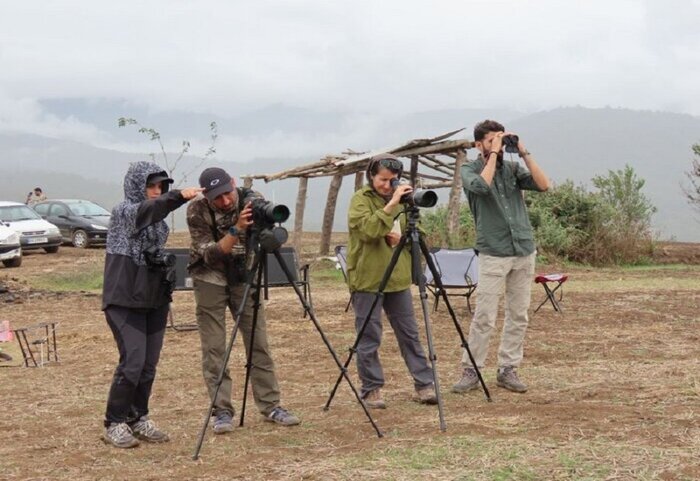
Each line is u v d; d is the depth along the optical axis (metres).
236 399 8.24
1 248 25.59
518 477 5.25
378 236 7.23
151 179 6.55
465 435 6.36
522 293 8.02
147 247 6.50
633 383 8.21
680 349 10.41
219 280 6.90
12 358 11.20
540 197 27.52
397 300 7.65
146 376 6.76
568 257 26.48
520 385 7.98
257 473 5.70
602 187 28.53
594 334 11.75
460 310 14.27
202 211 6.84
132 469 6.02
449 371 9.35
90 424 7.48
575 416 6.80
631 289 17.78
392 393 8.23
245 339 7.07
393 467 5.56
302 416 7.36
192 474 5.78
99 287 21.95
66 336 13.07
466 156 22.53
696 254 27.38
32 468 6.14
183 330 13.08
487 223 7.90
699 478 5.11
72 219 34.31
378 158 7.46
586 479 5.15
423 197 6.86
